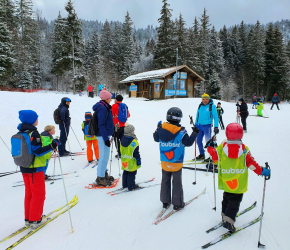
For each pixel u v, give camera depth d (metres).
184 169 5.05
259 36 44.38
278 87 43.28
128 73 49.94
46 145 2.77
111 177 4.46
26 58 34.66
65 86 43.62
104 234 2.68
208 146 2.79
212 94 40.12
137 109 16.47
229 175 2.54
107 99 4.11
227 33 63.94
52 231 2.79
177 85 27.16
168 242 2.49
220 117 10.70
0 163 6.01
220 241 2.47
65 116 6.60
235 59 56.25
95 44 56.28
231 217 2.54
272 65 43.19
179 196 3.14
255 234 2.60
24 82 33.44
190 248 2.38
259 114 14.59
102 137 3.93
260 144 6.86
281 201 3.31
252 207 3.16
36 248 2.46
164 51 39.09
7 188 4.35
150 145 7.72
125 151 3.89
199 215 3.05
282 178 4.15
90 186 4.28
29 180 2.82
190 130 10.67
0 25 24.59
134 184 4.00
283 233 2.59
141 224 2.88
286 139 7.29
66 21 29.84
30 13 38.50
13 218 3.18
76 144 8.30
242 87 48.06
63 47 30.58
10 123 10.73
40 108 13.03
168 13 38.47
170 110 3.05
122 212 3.20
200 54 44.84
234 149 2.43
